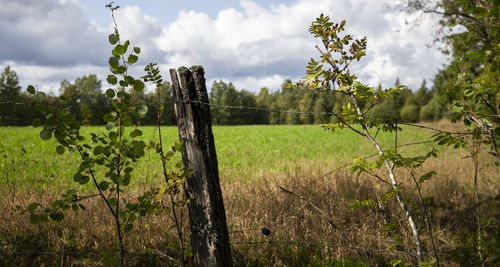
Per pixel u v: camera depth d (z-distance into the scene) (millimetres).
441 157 10438
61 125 2219
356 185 5465
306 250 3701
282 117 78625
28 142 15273
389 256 3545
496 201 1412
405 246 3576
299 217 4496
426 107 46000
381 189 5234
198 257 2619
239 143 19578
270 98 112125
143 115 2371
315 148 17000
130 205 2482
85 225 4129
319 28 2539
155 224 3975
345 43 2537
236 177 7816
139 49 2268
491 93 2119
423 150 13477
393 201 4809
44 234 3945
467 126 2195
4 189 5984
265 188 5520
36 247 3725
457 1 1640
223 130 33188
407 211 2248
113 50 2176
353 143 19734
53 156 11172
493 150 2047
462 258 2135
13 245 3707
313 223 4207
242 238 3816
